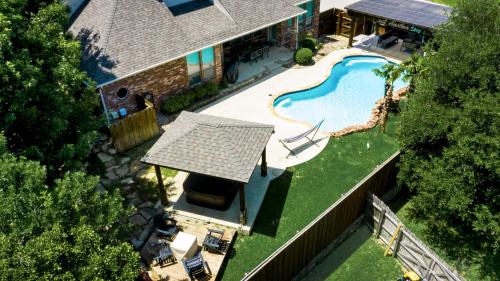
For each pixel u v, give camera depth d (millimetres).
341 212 18078
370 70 32500
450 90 18078
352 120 26328
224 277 15875
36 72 14172
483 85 16875
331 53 34594
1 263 9031
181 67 26234
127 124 22062
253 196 19422
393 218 18047
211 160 16359
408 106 20219
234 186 19000
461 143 16266
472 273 17672
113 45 23703
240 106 27141
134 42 24391
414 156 19250
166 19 26391
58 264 9680
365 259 18656
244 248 17062
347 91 29656
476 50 17156
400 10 32906
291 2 32594
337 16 37750
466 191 16484
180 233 16500
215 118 19406
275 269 15875
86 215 12000
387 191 21406
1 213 10461
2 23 13938
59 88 15242
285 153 22531
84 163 19625
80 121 16906
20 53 14320
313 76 30875
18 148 14898
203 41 26562
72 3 26875
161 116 25938
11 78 13305
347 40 37469
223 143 16766
